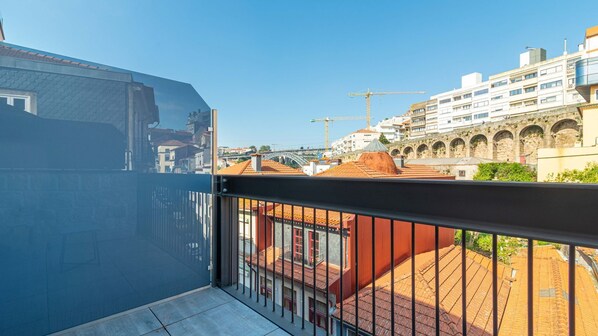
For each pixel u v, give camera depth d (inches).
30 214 64.4
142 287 81.2
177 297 87.4
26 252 63.8
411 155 1312.7
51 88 67.9
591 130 585.6
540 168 572.7
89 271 72.5
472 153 1090.7
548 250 318.7
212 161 97.7
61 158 68.9
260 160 478.3
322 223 223.0
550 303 216.4
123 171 78.8
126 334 68.5
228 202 97.8
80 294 71.1
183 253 89.6
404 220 48.3
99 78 75.8
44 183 66.5
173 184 88.4
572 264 35.3
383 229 246.4
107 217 75.8
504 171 810.2
